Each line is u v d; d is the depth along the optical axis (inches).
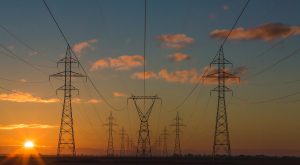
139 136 4699.8
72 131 4028.1
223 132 4015.8
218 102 3949.3
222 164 4055.1
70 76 3924.7
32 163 4586.6
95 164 4001.0
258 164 4441.4
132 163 4195.4
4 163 4608.8
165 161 4527.6
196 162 4325.8
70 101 3991.1
